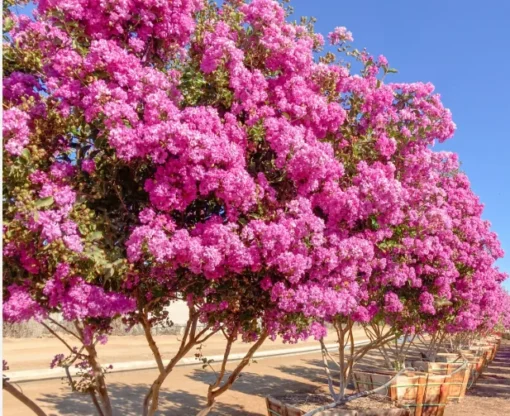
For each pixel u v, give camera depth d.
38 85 4.66
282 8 5.43
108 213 4.62
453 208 12.95
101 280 4.39
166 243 4.09
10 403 11.38
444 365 16.08
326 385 17.78
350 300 5.21
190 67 5.30
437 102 6.93
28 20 4.79
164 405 12.83
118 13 4.52
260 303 5.39
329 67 6.06
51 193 3.96
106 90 4.11
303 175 4.82
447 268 10.80
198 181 4.40
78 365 6.07
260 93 5.00
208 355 22.22
